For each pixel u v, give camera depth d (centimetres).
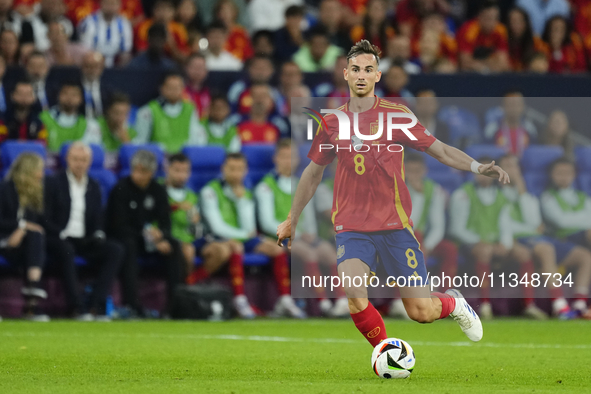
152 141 3591
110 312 3145
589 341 2453
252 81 3869
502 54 4528
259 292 3453
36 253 3042
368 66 1527
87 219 3200
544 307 3541
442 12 4947
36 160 3105
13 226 3058
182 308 3142
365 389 1302
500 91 3862
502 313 3534
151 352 2002
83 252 3166
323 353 2012
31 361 1770
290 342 2309
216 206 3422
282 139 3500
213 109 3688
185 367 1688
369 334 1521
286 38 4356
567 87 3909
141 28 4300
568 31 4844
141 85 3688
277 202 3472
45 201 3128
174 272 3234
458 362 1838
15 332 2517
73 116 3481
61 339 2309
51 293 3206
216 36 4228
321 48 4219
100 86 3606
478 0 5122
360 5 4919
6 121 3409
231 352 2020
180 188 3397
